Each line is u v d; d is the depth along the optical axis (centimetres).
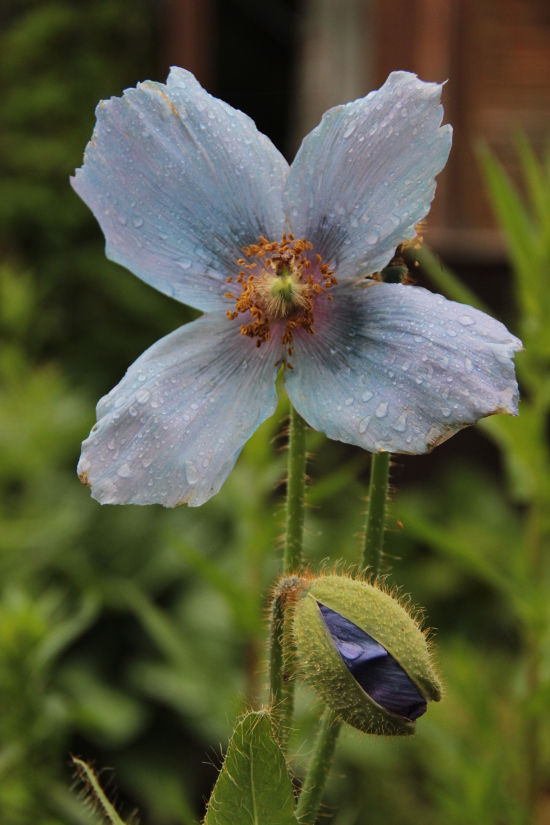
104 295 174
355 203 45
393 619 44
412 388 44
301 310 45
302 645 44
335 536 111
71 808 58
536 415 62
